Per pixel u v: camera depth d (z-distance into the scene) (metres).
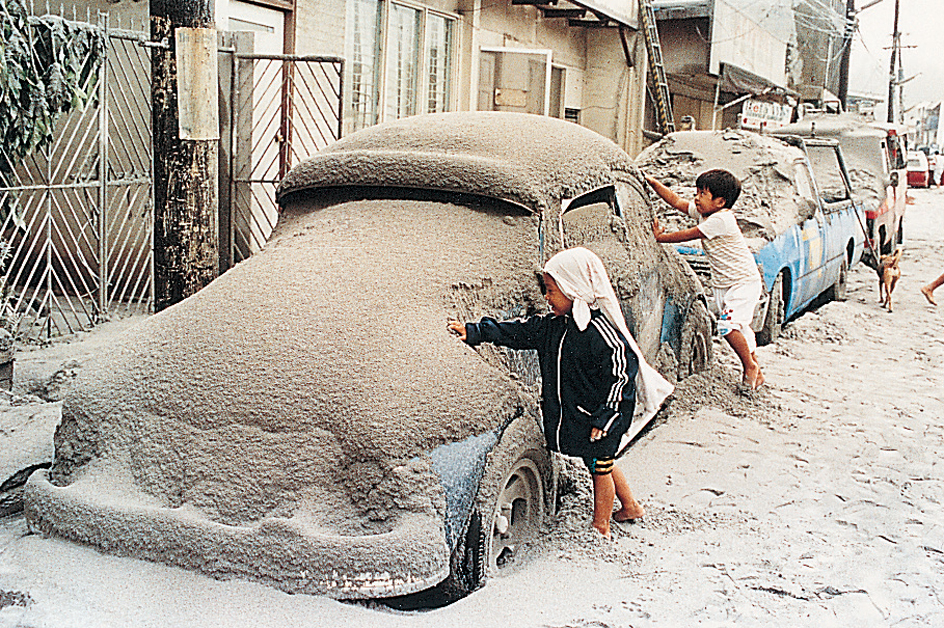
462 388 4.16
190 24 6.23
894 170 16.38
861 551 4.96
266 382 4.14
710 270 8.03
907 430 7.10
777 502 5.61
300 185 5.44
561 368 4.65
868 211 14.09
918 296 12.95
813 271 10.54
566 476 5.27
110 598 3.77
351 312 4.39
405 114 13.46
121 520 3.98
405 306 4.46
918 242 19.31
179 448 4.12
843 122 17.28
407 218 5.05
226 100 9.30
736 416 7.18
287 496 3.92
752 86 24.53
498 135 5.42
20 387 6.46
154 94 6.36
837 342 9.93
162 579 3.86
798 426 7.05
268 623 3.67
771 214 9.74
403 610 4.02
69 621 3.64
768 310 9.40
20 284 9.86
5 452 5.27
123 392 4.37
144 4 9.57
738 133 11.08
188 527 3.89
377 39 12.50
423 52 13.62
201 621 3.66
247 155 9.43
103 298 8.38
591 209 5.74
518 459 4.41
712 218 7.33
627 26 18.14
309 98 10.80
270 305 4.50
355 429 3.94
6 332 6.44
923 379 8.60
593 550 4.71
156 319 4.89
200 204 6.43
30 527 4.26
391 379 4.09
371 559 3.69
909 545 5.09
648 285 6.16
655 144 11.24
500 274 4.81
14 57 7.25
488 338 4.47
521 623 3.96
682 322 7.08
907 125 18.47
